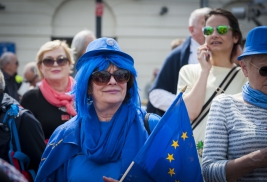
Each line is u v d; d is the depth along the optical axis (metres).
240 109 3.12
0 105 3.97
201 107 3.99
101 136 3.08
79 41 5.83
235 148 3.04
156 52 17.00
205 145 3.12
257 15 13.94
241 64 3.25
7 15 16.39
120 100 3.10
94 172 3.04
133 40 16.97
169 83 5.26
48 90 4.85
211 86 4.10
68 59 5.01
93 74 3.08
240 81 4.12
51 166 3.16
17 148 3.93
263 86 3.10
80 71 3.14
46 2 16.45
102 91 3.10
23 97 4.89
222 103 3.16
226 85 4.10
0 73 4.04
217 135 3.10
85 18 16.72
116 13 16.83
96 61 3.09
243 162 2.91
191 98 3.99
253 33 3.13
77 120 3.22
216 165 3.00
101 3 10.20
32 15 16.44
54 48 4.95
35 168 4.03
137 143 3.07
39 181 3.19
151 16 16.91
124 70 3.09
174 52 5.34
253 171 3.02
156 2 16.88
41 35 16.48
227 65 4.24
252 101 3.11
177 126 3.07
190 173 3.02
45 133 4.76
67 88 4.98
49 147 3.23
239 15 11.63
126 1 16.84
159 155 3.03
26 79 8.38
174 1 16.89
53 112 4.79
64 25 16.69
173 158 3.03
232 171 2.94
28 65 8.41
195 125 4.01
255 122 3.05
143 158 2.98
